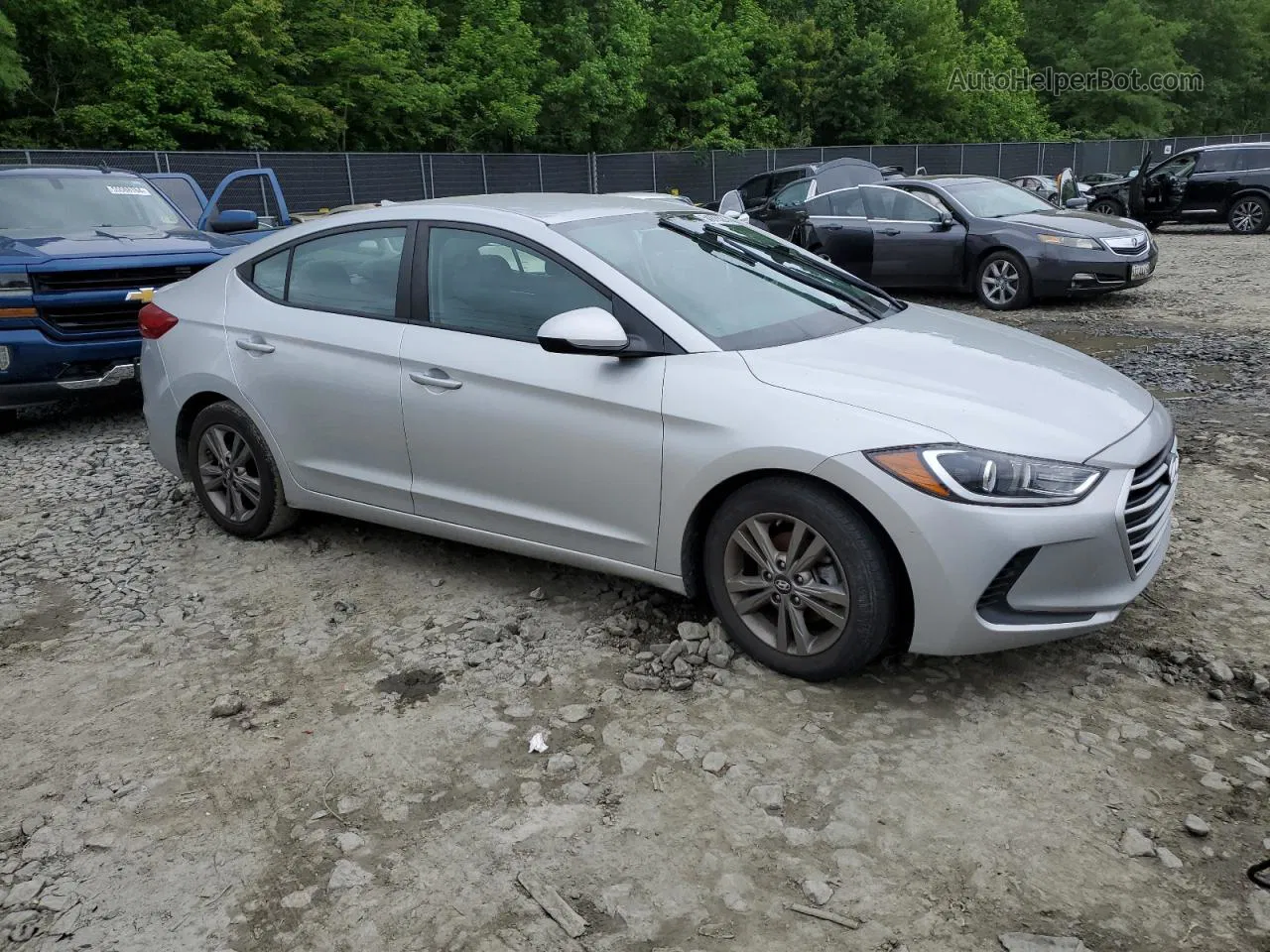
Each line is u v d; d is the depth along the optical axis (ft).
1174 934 7.63
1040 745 9.98
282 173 73.46
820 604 10.83
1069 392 11.38
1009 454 10.07
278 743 10.53
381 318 13.92
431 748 10.33
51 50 73.77
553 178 94.22
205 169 69.46
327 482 14.74
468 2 99.50
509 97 97.04
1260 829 8.71
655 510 11.67
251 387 15.06
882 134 128.57
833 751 9.98
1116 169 144.77
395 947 7.80
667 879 8.39
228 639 12.89
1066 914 7.86
